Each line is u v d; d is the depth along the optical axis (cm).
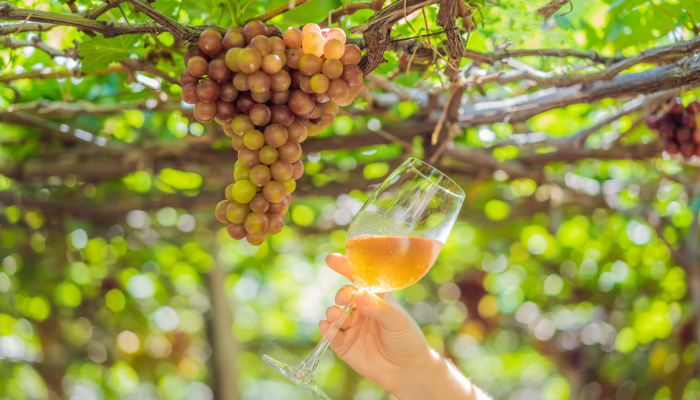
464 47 89
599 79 105
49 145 175
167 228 232
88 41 94
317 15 113
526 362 424
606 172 222
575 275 292
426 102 146
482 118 139
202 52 79
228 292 349
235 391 278
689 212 236
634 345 286
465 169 196
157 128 179
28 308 244
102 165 173
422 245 88
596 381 307
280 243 299
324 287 379
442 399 104
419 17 104
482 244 286
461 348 385
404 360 103
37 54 121
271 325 387
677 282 267
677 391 247
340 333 104
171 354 302
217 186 197
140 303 274
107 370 284
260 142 79
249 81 77
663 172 192
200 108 79
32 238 218
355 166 190
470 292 319
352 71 80
